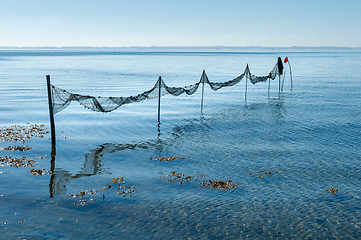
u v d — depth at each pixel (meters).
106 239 12.21
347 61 193.88
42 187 16.98
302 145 25.39
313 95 54.88
